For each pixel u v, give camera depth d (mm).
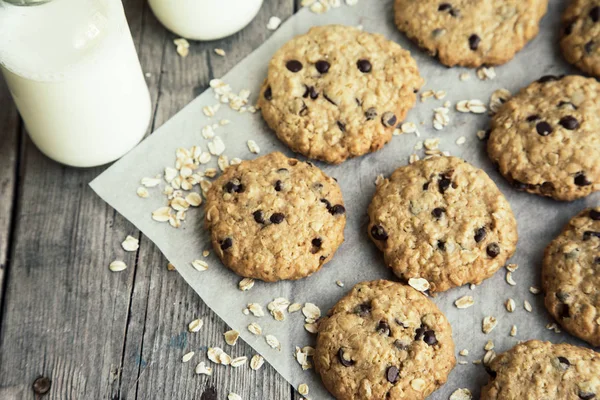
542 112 530
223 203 514
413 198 515
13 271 521
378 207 517
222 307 509
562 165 519
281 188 514
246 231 508
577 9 556
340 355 485
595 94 532
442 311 512
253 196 513
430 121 548
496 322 509
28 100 484
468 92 555
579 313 496
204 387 501
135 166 534
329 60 539
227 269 517
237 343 506
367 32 562
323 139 528
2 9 454
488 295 515
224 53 563
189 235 522
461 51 550
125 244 524
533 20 553
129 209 526
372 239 521
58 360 506
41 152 544
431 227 509
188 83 558
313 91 532
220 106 548
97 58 471
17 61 462
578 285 500
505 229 510
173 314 513
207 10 532
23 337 510
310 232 508
